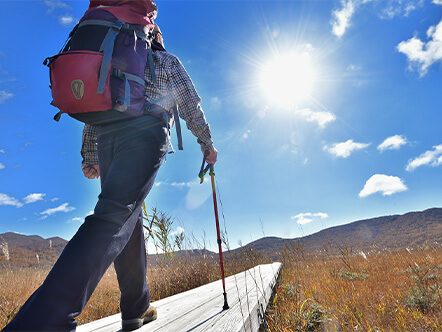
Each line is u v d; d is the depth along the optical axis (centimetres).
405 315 274
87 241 104
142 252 189
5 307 325
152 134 140
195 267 615
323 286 454
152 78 149
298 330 272
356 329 262
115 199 121
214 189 248
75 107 127
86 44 130
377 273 600
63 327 89
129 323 189
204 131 172
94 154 186
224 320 206
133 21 144
